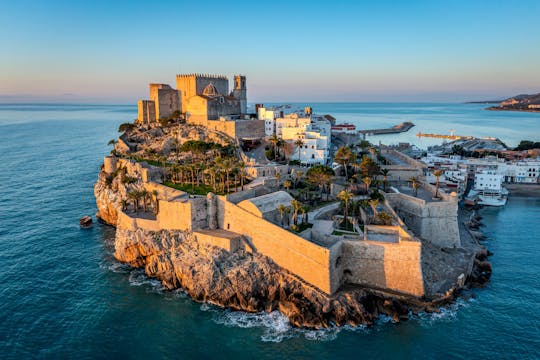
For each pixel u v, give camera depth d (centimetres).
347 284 7962
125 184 11450
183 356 6450
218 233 8875
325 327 7125
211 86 17362
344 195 8900
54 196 14800
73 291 8238
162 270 8725
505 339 6712
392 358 6359
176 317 7456
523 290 8125
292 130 14500
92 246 10356
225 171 10756
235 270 8019
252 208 8588
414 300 7512
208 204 9194
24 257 9631
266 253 8375
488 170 16312
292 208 9119
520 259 9481
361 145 14662
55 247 10244
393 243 7719
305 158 13525
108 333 6962
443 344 6638
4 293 8025
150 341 6788
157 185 10631
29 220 12156
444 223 9594
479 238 10644
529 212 13212
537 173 16725
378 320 7300
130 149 14750
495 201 14038
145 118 17662
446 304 7600
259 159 13138
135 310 7656
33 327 7038
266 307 7725
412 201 9806
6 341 6662
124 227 9875
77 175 18375
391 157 15175
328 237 8231
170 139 14562
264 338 6881
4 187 15988
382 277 7812
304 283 7656
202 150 12706
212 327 7181
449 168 16112
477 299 7819
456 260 8931
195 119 15988
